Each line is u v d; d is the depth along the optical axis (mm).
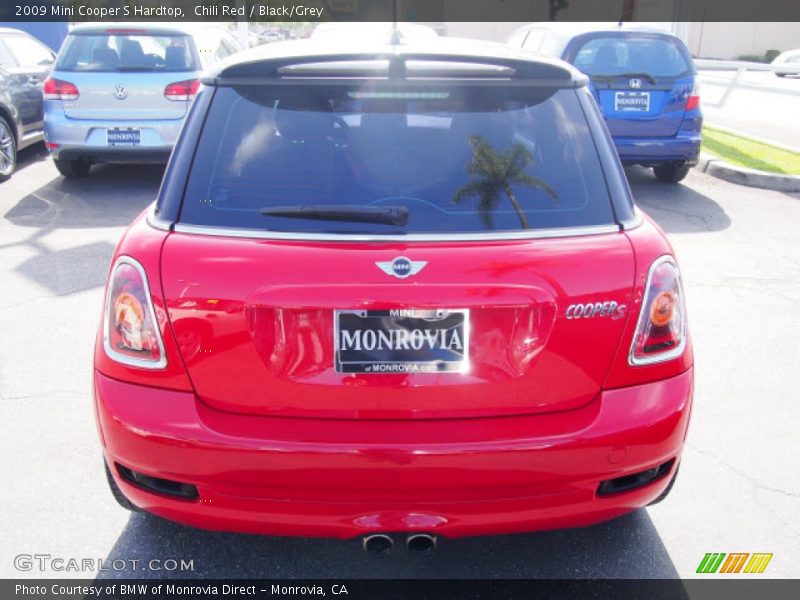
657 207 7820
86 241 6402
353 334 2100
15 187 8266
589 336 2176
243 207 2244
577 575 2697
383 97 2377
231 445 2084
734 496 3146
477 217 2230
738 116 13977
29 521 2912
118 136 7695
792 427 3682
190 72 7676
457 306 2100
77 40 7691
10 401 3781
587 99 2508
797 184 8523
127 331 2195
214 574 2678
